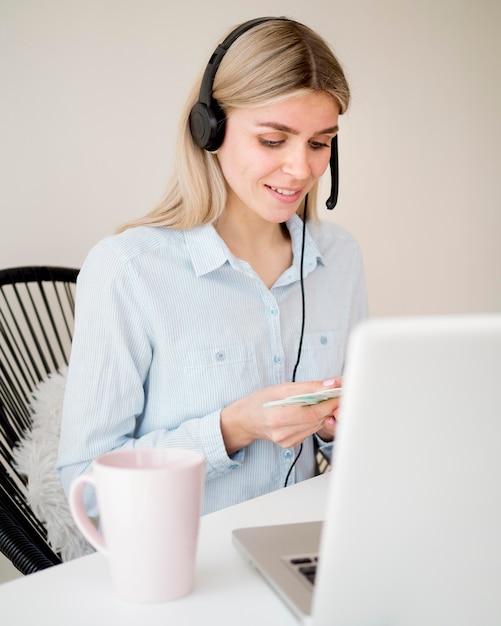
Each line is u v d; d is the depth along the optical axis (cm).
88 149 210
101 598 64
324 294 146
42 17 200
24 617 60
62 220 207
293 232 142
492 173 307
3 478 129
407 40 277
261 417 106
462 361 48
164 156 223
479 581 56
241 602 63
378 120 272
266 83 113
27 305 202
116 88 213
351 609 55
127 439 121
